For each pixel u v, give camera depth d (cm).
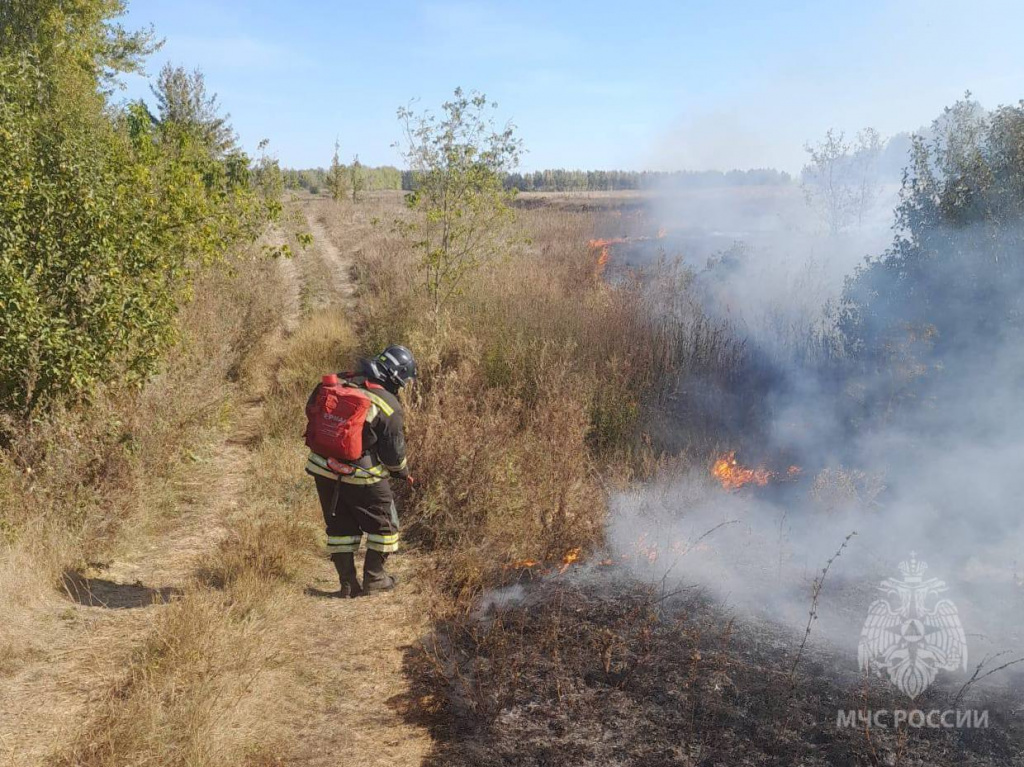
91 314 588
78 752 310
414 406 709
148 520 571
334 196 4616
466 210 1173
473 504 589
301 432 802
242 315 1066
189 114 2078
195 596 434
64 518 511
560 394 757
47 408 571
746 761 328
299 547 546
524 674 400
